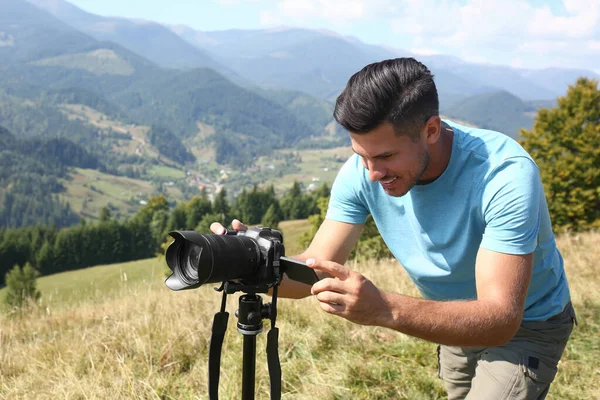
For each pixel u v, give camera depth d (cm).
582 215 2136
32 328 520
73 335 434
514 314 151
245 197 10144
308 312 420
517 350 192
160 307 482
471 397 196
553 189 2181
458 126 179
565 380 323
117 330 394
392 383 311
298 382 312
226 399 279
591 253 829
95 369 321
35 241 8675
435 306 143
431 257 188
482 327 145
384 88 141
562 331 196
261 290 147
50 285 5306
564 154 2223
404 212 187
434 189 173
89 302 620
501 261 156
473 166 165
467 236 175
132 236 9144
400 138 147
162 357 336
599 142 2138
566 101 2239
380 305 136
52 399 289
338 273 134
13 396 304
